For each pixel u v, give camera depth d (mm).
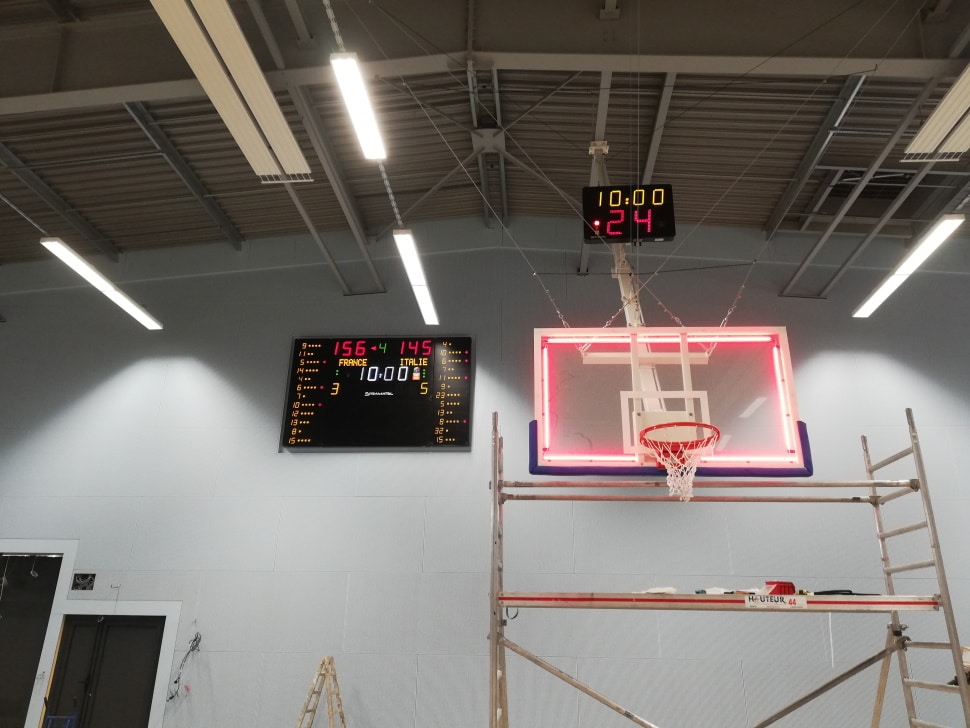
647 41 5426
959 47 5242
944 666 6801
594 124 6977
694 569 7227
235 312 8484
